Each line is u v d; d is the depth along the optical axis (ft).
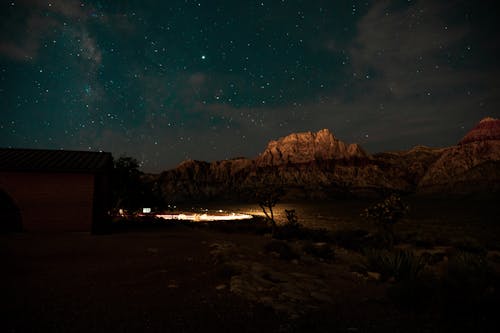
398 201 54.13
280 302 18.42
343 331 14.82
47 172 49.57
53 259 29.27
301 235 65.92
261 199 68.28
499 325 14.76
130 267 26.78
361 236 69.46
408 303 18.25
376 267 28.84
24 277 22.49
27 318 15.20
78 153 59.72
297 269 29.55
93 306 17.13
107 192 60.03
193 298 18.93
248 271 25.26
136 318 15.61
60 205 49.78
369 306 18.92
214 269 26.66
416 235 81.92
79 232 50.01
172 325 14.88
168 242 42.96
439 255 41.50
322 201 437.99
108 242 41.19
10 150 56.70
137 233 54.90
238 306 17.69
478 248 49.80
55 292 19.35
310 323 15.42
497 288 19.33
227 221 122.21
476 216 175.11
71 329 14.12
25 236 44.37
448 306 16.84
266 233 71.00
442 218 163.73
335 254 41.98
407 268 26.86
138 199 86.74
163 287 21.09
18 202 48.34
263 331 14.55
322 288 22.95
